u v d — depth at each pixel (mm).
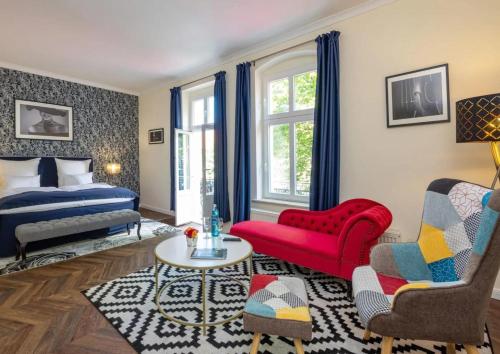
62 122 5578
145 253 3553
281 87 4109
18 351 1719
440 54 2561
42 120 5312
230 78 4523
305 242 2652
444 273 1707
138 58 4512
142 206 6801
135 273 2922
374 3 2920
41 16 3188
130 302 2312
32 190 4312
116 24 3385
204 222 2664
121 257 3404
